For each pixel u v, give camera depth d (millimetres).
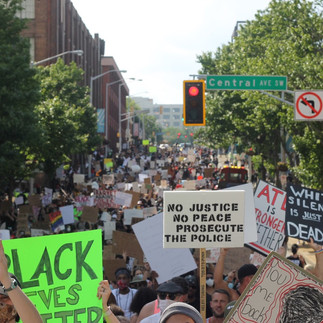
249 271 8320
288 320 5520
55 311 5652
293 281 5527
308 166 34031
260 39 47125
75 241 5715
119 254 14234
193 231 7164
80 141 44375
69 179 54781
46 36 63344
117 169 76312
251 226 9148
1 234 11234
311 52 33281
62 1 69438
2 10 30984
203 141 72125
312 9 34000
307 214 10625
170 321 3977
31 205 28109
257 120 41750
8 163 30406
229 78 26344
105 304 5586
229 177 56531
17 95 29703
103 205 27969
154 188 43844
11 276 4055
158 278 10125
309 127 33781
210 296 9516
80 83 85938
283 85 26406
